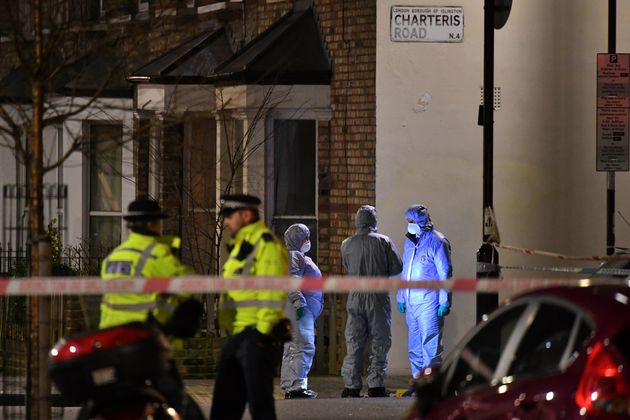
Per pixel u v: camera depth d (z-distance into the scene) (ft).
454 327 197.88
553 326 79.82
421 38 198.29
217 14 228.43
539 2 200.34
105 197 244.22
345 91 203.72
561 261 201.36
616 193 201.87
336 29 205.36
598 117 182.09
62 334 179.73
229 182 205.57
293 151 214.48
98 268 211.41
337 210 205.57
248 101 206.90
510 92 200.54
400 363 198.29
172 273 101.04
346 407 152.66
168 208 224.33
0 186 256.11
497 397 79.56
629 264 153.07
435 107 198.80
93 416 89.81
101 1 224.33
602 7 200.23
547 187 201.16
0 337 179.11
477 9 198.80
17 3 129.90
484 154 157.28
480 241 199.00
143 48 233.35
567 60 200.75
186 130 223.51
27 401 113.39
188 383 181.47
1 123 226.99
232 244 114.21
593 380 72.33
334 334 195.00
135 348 89.15
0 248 228.02
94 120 231.50
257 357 109.09
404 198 198.90
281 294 108.88
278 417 144.77
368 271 168.66
